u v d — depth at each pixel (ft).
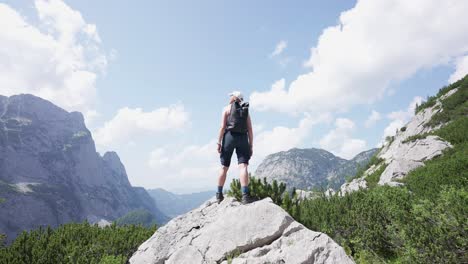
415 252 24.49
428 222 26.94
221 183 22.65
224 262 17.17
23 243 28.27
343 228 33.68
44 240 28.86
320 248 16.05
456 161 47.09
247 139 21.52
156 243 21.59
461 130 74.95
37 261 25.29
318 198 48.62
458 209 24.71
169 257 20.03
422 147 78.18
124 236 30.22
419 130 113.60
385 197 36.50
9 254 26.03
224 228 19.03
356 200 40.63
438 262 23.18
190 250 19.11
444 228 24.35
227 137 21.26
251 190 24.58
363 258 27.73
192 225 21.59
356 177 108.99
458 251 23.25
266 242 17.56
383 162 101.45
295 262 15.70
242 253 17.40
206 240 19.12
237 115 21.07
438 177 44.73
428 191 40.88
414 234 26.14
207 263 17.85
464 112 95.30
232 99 21.66
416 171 61.72
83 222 36.42
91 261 25.53
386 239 29.30
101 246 28.07
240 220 18.86
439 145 73.77
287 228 17.62
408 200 35.04
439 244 24.03
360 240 30.32
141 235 30.37
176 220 23.02
